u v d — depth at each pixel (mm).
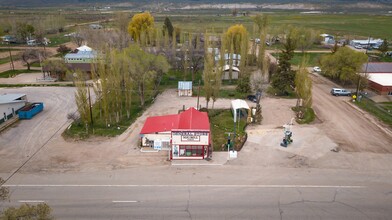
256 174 37469
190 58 84062
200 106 60656
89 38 115188
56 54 109688
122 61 54438
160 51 85500
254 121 53562
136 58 58719
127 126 51469
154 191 33969
